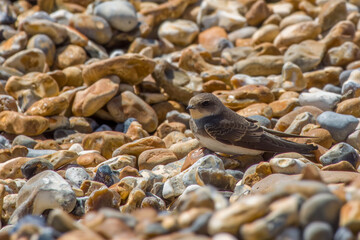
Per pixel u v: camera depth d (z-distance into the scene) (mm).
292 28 15609
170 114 12742
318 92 12281
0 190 7949
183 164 9430
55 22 15648
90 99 12297
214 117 9562
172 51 16297
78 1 17250
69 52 15016
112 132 11016
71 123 12375
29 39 14992
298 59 14133
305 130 10430
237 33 16781
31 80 12930
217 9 17109
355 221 4965
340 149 9031
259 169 8281
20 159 9562
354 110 11484
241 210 5051
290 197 5168
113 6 15914
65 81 13852
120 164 9594
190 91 13422
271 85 13438
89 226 5352
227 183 8234
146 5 17734
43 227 5438
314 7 17219
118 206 7957
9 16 16219
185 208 5637
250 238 4891
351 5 17109
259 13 16938
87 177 9047
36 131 11492
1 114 11695
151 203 7883
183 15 17422
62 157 9367
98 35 15633
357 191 5496
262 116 11211
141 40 15914
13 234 5492
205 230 5121
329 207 4996
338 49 14336
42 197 7695
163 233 5121
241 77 13633
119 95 12656
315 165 8844
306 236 4836
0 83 12859
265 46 14977
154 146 10289
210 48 16172
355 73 12766
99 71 12766
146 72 13188
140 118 12438
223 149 9547
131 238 5051
